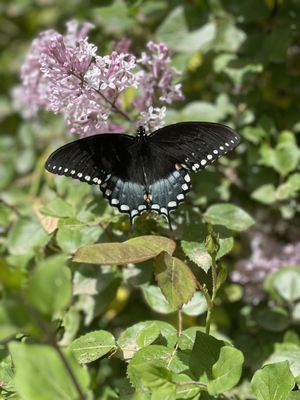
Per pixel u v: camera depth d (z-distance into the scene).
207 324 0.36
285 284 0.47
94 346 0.36
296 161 0.48
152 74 0.43
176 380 0.33
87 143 0.40
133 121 0.43
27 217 0.46
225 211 0.42
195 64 0.57
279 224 0.54
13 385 0.37
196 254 0.40
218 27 0.53
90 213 0.44
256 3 0.53
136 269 0.43
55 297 0.28
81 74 0.39
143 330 0.36
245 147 0.52
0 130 0.71
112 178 0.40
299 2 0.53
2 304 0.28
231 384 0.33
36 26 0.74
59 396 0.29
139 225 0.43
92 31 0.57
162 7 0.57
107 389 0.36
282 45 0.51
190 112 0.50
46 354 0.29
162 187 0.40
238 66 0.51
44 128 0.61
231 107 0.52
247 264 0.50
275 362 0.36
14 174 0.65
